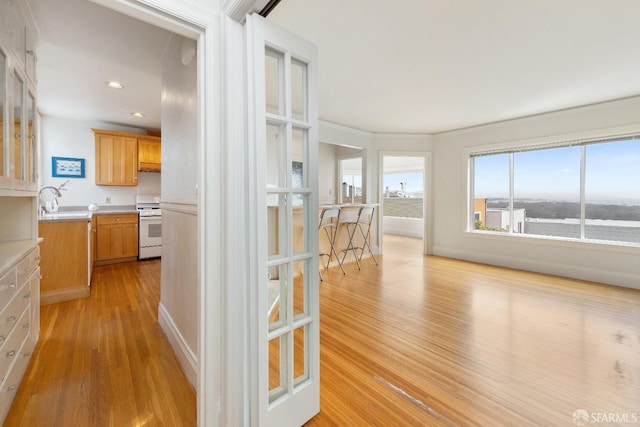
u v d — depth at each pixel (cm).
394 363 201
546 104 390
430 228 580
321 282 391
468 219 530
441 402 163
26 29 204
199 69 140
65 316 281
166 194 255
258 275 129
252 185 128
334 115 447
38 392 172
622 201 378
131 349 222
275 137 144
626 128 363
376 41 238
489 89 338
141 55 270
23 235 223
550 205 439
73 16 211
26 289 188
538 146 443
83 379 185
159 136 562
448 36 231
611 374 188
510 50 251
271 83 144
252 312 130
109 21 217
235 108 132
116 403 164
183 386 179
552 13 201
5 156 166
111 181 503
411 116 451
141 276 419
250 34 125
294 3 192
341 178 728
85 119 486
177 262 220
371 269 463
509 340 232
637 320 269
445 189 556
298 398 145
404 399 166
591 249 394
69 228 326
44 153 461
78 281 332
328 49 251
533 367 196
